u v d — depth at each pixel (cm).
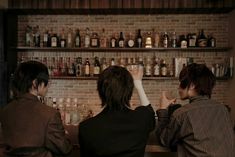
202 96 153
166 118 166
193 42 433
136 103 434
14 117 146
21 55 457
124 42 448
